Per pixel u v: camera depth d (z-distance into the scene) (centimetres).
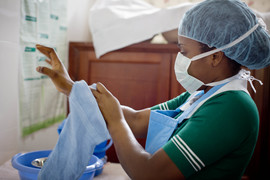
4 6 125
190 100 99
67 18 196
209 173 76
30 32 148
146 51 186
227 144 72
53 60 90
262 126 183
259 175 189
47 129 177
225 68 85
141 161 75
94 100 84
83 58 196
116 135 80
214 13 81
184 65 87
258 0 277
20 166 94
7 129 134
